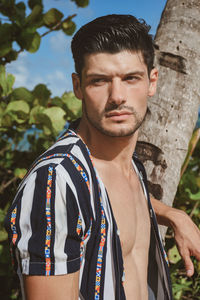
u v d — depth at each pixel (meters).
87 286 0.92
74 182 0.89
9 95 2.61
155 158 1.56
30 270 0.81
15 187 2.69
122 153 1.16
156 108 1.56
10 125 2.47
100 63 0.97
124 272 1.02
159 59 1.59
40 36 2.76
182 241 1.36
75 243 0.86
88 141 1.11
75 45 1.04
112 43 0.96
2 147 3.04
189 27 1.59
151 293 1.32
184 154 1.62
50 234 0.83
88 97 1.01
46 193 0.85
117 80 0.98
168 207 1.47
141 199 1.32
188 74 1.56
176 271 2.39
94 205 0.94
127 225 1.13
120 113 0.99
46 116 2.36
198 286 2.28
